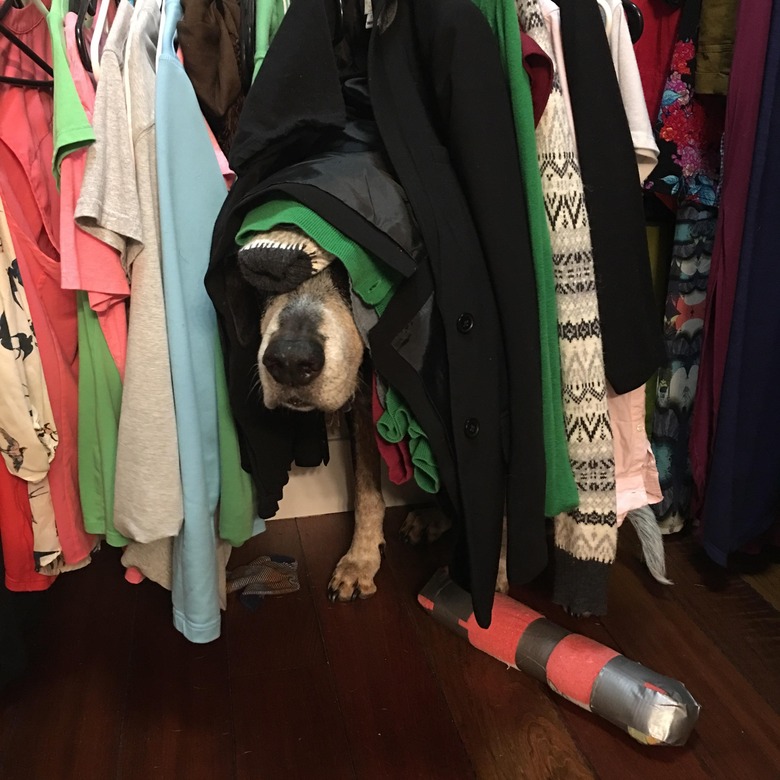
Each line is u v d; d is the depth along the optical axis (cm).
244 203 87
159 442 101
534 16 95
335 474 165
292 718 109
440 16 85
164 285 98
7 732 107
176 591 115
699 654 121
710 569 143
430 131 91
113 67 93
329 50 90
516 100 91
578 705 109
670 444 144
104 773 101
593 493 107
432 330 91
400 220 87
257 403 107
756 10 104
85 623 131
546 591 136
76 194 93
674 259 133
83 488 109
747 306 113
